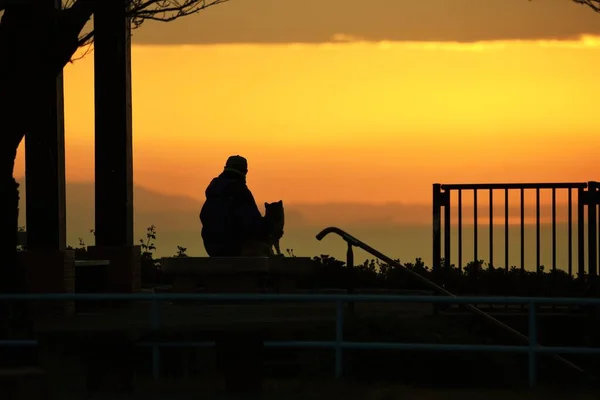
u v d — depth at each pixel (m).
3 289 28.53
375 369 27.33
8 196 28.73
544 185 36.50
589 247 36.22
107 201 41.81
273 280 38.12
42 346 24.69
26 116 28.91
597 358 33.66
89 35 29.97
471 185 37.41
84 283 41.25
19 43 28.78
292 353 27.33
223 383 24.28
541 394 23.39
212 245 38.16
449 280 37.59
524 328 33.91
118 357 24.45
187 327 26.19
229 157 39.22
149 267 49.84
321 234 34.28
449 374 27.97
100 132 41.84
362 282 43.62
